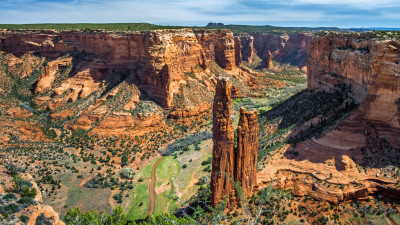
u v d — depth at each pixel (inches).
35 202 1836.9
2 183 1980.8
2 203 1727.4
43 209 1811.0
